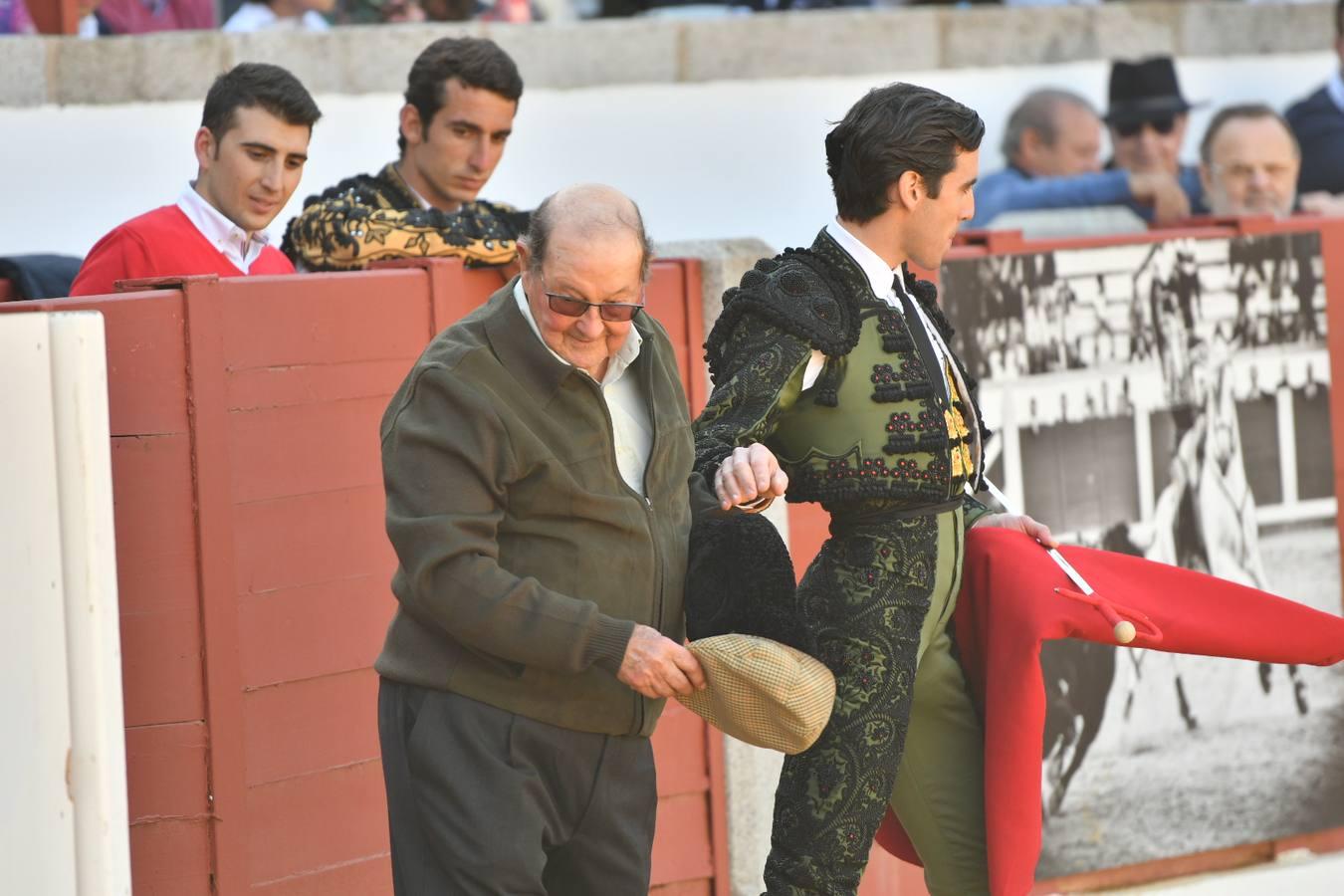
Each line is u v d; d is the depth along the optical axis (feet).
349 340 43.75
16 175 66.28
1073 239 56.75
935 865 39.86
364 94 75.25
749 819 50.55
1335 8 98.94
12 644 32.81
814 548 51.83
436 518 31.63
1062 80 91.50
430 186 52.31
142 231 46.85
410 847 33.96
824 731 36.47
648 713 34.53
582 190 32.07
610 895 35.04
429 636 33.47
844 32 88.58
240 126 47.03
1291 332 59.93
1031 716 37.40
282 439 42.47
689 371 50.06
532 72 81.51
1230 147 85.20
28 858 33.09
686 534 34.91
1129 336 57.31
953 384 37.99
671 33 84.79
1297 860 59.67
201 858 41.32
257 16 81.00
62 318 32.53
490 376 32.30
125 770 36.04
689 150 83.82
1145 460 57.57
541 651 31.60
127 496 39.88
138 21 75.61
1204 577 39.70
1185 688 57.62
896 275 37.55
